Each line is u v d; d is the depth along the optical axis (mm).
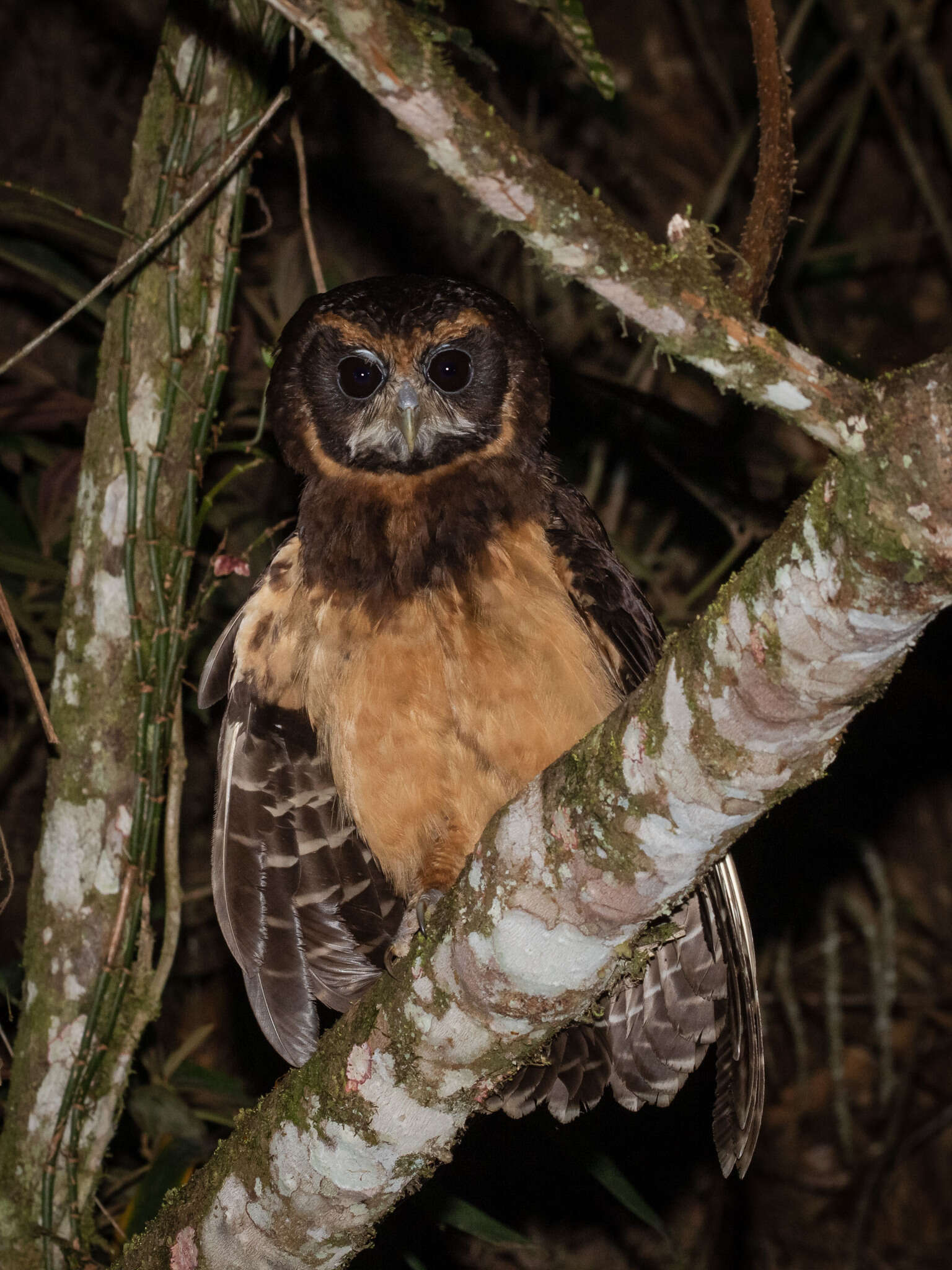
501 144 2029
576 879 2734
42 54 7328
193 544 4586
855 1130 7770
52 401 5852
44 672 5969
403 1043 3039
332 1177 3193
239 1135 3367
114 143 7430
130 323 4516
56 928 4719
